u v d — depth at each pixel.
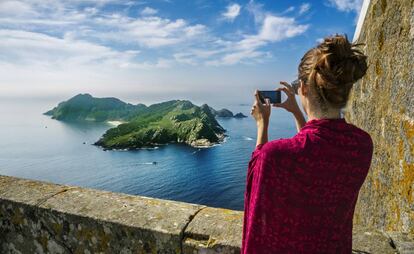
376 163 3.19
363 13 4.21
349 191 1.30
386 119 2.94
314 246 1.27
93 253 2.27
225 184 95.69
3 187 2.76
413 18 2.40
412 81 2.40
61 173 128.38
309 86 1.33
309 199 1.25
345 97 1.29
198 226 2.06
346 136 1.29
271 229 1.29
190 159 132.25
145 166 125.50
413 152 2.36
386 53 2.99
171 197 88.38
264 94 1.70
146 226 2.09
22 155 177.50
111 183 106.56
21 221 2.52
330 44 1.28
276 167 1.27
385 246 1.97
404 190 2.49
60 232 2.37
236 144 163.88
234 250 1.87
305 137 1.29
